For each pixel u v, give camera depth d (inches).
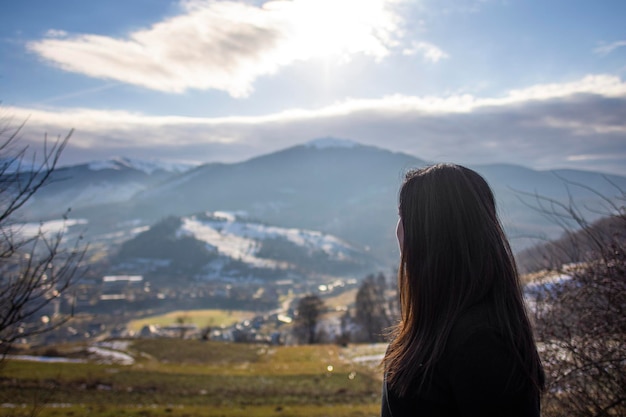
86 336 5034.5
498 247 62.0
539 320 171.9
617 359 154.3
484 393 51.1
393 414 61.0
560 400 168.1
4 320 146.4
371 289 3056.1
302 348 2240.4
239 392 1213.7
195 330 5575.8
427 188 66.0
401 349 63.8
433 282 61.7
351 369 1549.0
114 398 1081.4
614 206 159.9
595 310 162.4
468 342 54.2
